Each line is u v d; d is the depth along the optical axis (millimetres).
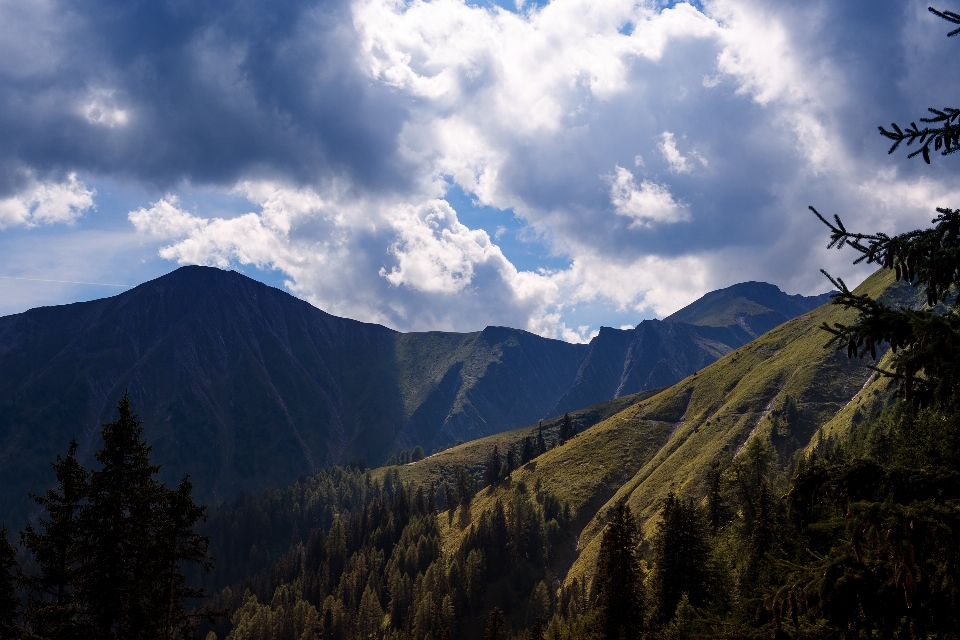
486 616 135750
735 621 12039
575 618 104125
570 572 144625
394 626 142500
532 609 125438
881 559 10469
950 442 11312
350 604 155500
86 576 28156
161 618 31375
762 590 11562
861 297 10930
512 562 147625
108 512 28406
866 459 10961
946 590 9883
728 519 64625
